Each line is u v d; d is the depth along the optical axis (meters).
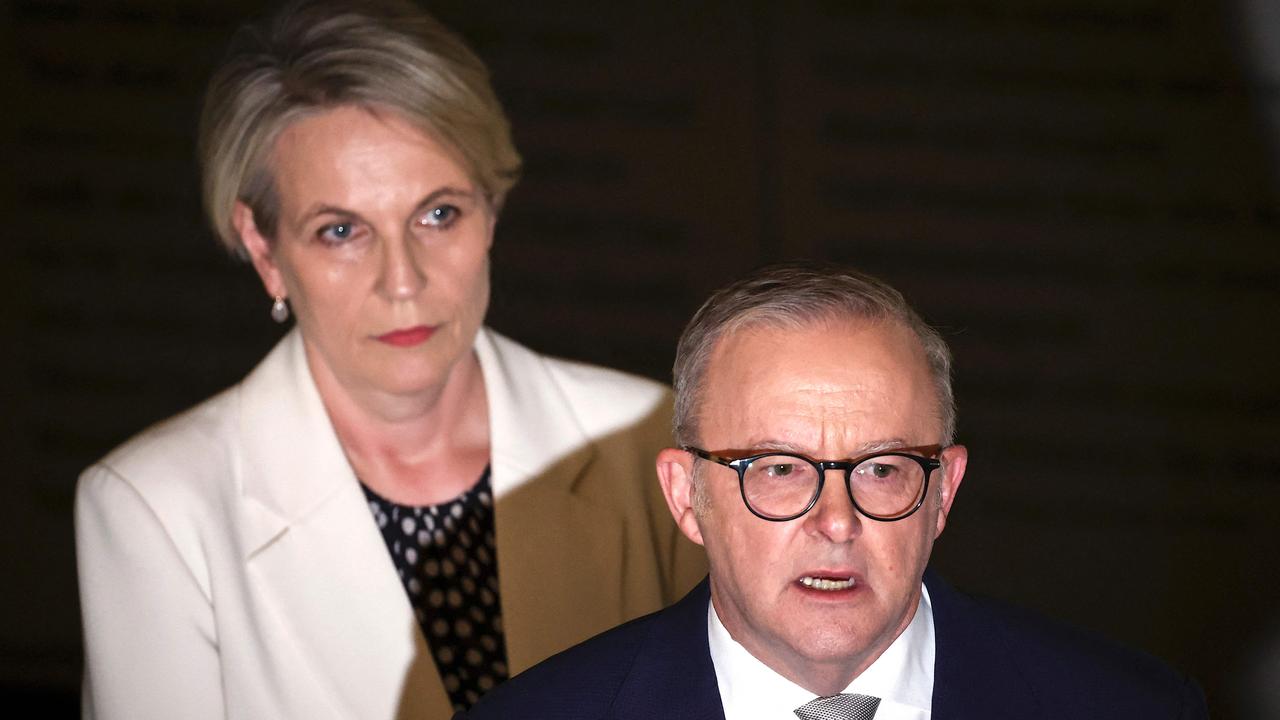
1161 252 15.16
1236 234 15.08
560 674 4.86
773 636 4.31
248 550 5.90
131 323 14.24
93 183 14.27
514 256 15.01
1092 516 14.60
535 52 15.23
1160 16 15.16
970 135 15.30
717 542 4.40
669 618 4.93
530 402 6.48
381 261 5.61
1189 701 4.75
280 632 5.89
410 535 6.19
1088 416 14.90
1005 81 15.22
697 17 15.35
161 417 14.26
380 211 5.56
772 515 4.23
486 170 5.76
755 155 15.35
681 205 15.30
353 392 6.04
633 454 6.64
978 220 15.30
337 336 5.75
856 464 4.18
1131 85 15.24
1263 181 15.12
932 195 15.34
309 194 5.56
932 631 4.80
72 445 14.20
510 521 6.25
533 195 15.18
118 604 5.75
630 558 6.52
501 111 5.86
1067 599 14.34
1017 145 15.22
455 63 5.62
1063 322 15.12
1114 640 5.01
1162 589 14.38
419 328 5.71
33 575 13.95
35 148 14.24
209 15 14.41
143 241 14.26
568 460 6.44
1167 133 15.20
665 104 15.33
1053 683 4.69
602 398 6.70
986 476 14.70
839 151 15.34
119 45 14.34
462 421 6.31
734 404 4.32
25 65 14.26
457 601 6.20
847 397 4.23
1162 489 14.75
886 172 15.33
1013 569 14.42
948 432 4.55
